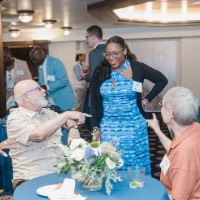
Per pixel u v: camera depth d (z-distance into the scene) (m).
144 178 2.07
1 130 3.74
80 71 7.97
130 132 2.78
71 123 2.58
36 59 4.41
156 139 6.48
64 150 1.91
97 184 1.87
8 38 9.64
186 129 1.92
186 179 1.81
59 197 1.76
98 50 3.67
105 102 2.84
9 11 6.00
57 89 4.44
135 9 6.86
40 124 2.52
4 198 3.71
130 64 2.81
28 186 1.97
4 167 3.88
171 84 9.37
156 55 9.38
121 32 9.20
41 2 5.23
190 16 7.43
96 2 5.27
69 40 9.49
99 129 2.87
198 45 9.10
